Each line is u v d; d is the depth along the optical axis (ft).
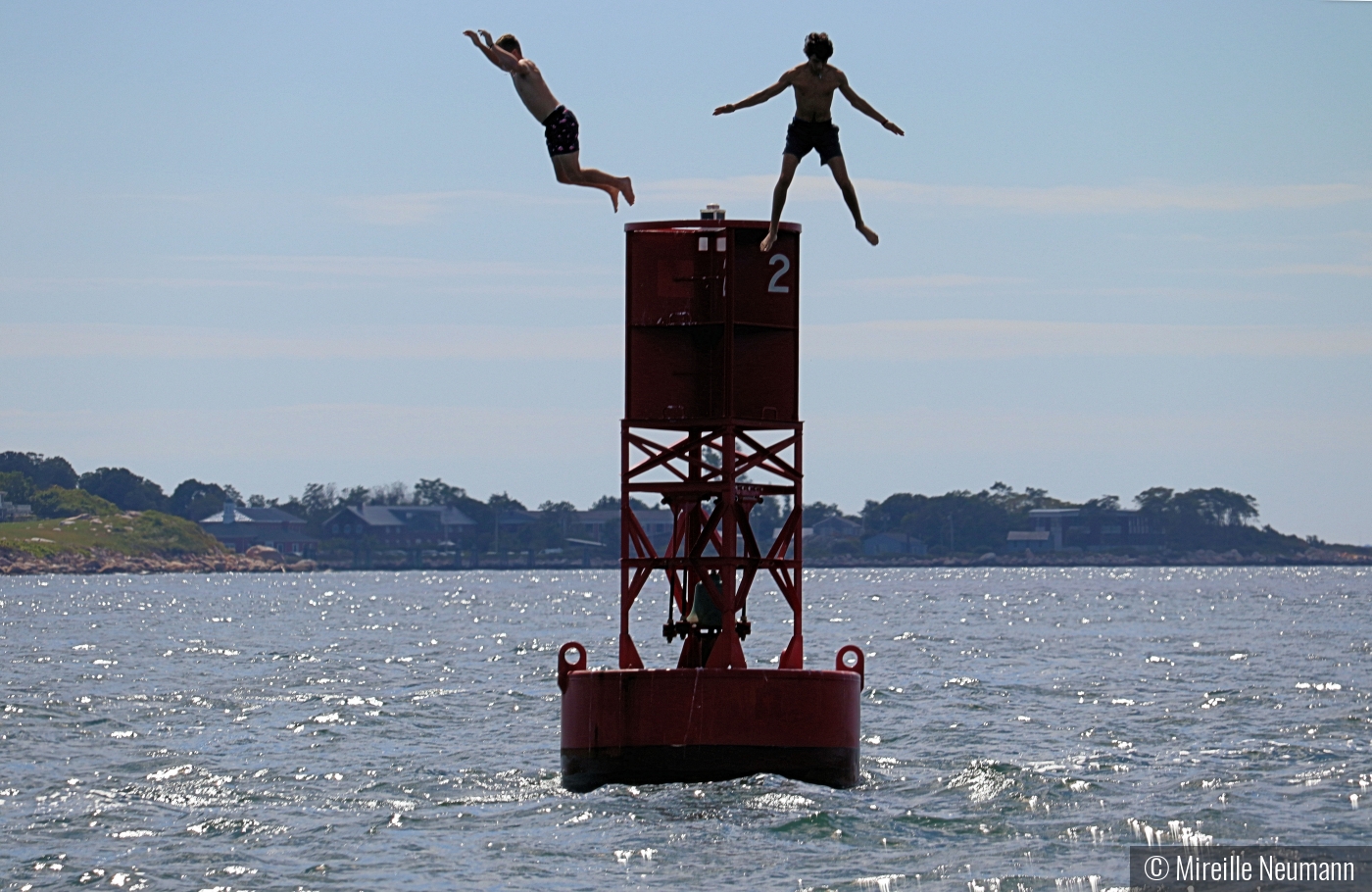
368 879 136.05
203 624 639.76
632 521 166.09
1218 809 162.40
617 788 159.94
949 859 140.77
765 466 165.07
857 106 151.33
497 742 219.20
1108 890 131.95
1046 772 184.24
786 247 164.66
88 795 175.42
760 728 158.30
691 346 165.99
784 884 132.98
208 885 135.03
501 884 133.90
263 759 203.82
